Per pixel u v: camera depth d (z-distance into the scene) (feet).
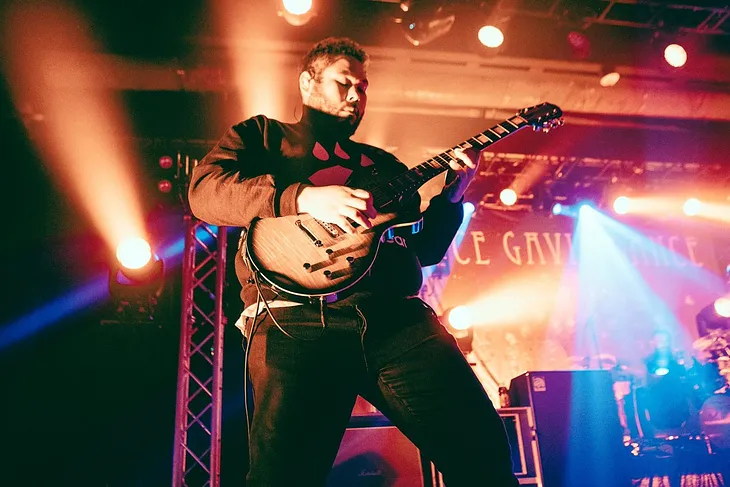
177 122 18.44
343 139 6.66
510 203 22.16
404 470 12.21
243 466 17.83
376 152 6.73
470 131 20.18
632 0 18.42
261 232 5.56
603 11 18.65
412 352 5.31
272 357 5.19
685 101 20.02
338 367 5.24
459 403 5.14
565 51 18.70
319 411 5.06
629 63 19.29
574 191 23.40
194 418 14.57
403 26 17.24
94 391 17.67
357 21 17.66
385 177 6.25
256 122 6.31
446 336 5.51
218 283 16.12
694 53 19.79
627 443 17.16
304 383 5.08
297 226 5.59
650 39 19.80
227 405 18.42
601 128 21.02
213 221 5.58
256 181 5.24
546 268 22.62
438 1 16.80
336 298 5.34
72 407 17.43
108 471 17.12
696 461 16.78
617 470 13.41
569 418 13.70
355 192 4.99
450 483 5.19
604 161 21.99
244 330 5.71
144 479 17.24
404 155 20.44
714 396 17.93
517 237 22.84
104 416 17.54
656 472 16.57
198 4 17.02
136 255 15.55
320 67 6.63
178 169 18.49
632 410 18.74
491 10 17.89
